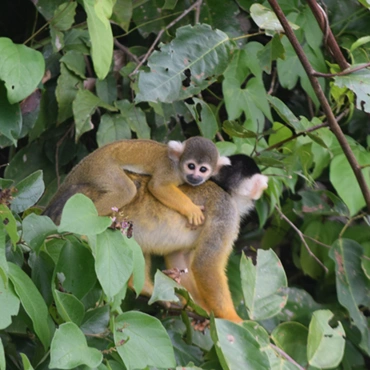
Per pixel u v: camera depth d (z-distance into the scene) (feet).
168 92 30.19
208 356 29.40
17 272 21.77
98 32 26.50
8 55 27.81
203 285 32.37
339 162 37.06
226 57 30.99
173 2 38.60
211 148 33.24
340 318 39.75
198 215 32.27
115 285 21.45
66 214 20.93
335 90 38.37
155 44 40.78
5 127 28.99
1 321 20.08
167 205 32.14
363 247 38.65
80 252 22.50
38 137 39.55
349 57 42.04
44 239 22.50
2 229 20.74
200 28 30.89
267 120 43.27
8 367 24.67
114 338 21.90
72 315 21.91
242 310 37.09
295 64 40.63
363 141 43.16
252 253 42.73
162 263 38.29
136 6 40.93
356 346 39.42
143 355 22.13
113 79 38.83
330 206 41.68
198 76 30.66
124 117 38.09
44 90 36.83
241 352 24.91
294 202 40.98
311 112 43.39
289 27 29.76
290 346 30.94
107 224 21.35
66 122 39.75
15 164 39.27
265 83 44.04
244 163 33.96
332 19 42.75
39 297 21.79
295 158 36.17
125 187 31.63
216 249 32.63
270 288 28.76
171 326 30.50
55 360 19.93
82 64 38.42
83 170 32.24
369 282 37.78
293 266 43.55
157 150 32.89
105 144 34.24
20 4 41.63
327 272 40.47
